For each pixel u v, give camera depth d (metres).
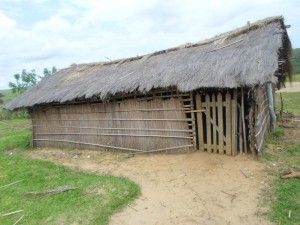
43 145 13.89
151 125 9.81
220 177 7.34
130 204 6.60
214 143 8.70
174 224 5.71
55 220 6.13
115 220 6.00
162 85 8.70
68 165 10.09
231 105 8.27
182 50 10.76
